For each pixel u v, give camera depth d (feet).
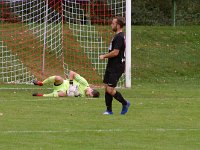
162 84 214.07
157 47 262.06
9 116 123.85
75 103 148.87
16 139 98.27
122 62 126.93
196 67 246.68
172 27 288.92
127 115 127.34
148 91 184.24
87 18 234.58
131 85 207.62
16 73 213.87
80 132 105.29
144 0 313.94
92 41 232.32
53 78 166.40
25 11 237.45
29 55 225.76
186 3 316.60
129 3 194.39
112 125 113.29
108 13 237.25
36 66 220.23
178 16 312.71
